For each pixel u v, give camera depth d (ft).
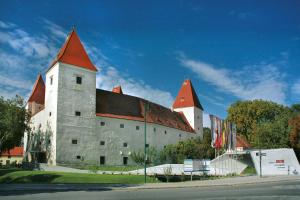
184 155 220.23
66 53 194.80
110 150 204.13
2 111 184.65
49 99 192.24
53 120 183.32
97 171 148.87
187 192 70.23
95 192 72.54
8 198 58.54
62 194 67.15
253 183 97.86
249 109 273.75
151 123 235.61
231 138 146.00
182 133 274.98
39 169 157.89
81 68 198.29
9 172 134.82
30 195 64.95
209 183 96.12
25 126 199.11
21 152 312.29
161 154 216.95
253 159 147.95
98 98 214.69
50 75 195.93
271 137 196.75
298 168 141.79
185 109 303.27
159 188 84.79
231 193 65.51
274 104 275.59
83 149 189.57
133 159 204.95
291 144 189.67
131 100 241.14
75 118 189.67
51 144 181.27
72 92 191.21
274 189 73.41
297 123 186.19
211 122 133.08
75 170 155.74
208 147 234.38
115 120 211.82
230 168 157.17
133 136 220.84
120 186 88.84
